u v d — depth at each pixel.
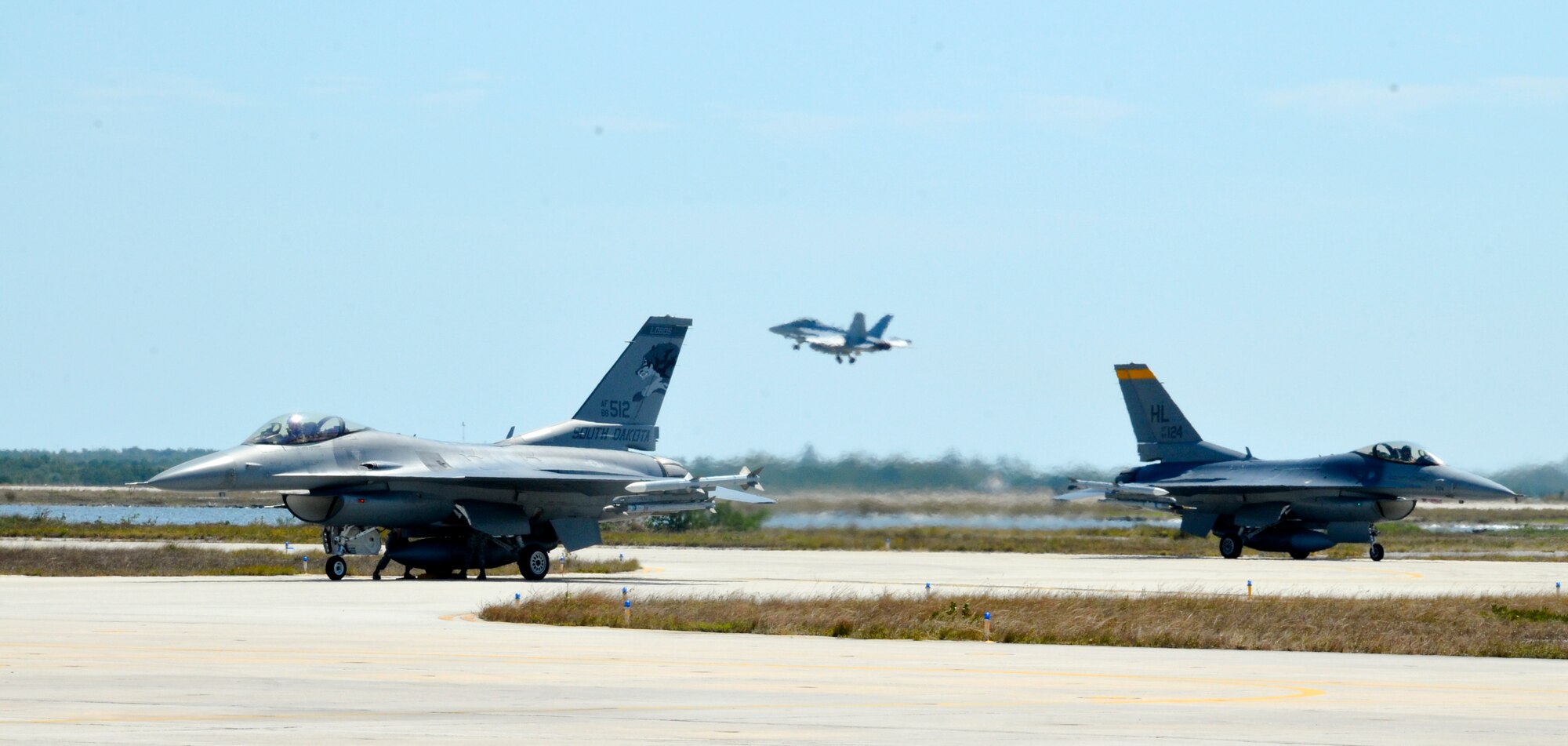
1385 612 106.19
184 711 52.62
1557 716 55.50
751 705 56.19
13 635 81.81
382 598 120.12
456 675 64.81
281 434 152.50
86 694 56.59
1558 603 118.81
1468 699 60.88
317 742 46.19
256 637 82.69
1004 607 106.44
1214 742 48.44
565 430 175.12
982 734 49.69
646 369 181.50
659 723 51.25
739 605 106.81
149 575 162.38
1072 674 69.38
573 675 65.62
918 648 82.75
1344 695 61.84
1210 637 88.81
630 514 174.38
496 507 161.88
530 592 128.25
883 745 47.22
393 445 157.62
